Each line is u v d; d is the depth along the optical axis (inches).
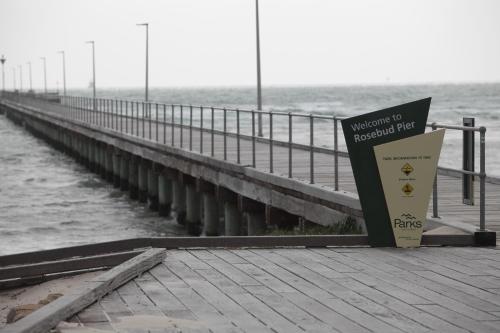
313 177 761.6
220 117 4877.0
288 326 298.4
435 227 522.3
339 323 303.0
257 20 1556.3
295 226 842.2
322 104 7431.1
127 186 1988.2
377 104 7126.0
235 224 1055.6
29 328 271.9
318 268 404.5
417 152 463.8
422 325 301.0
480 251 454.0
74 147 2866.6
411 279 379.6
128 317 305.6
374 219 467.8
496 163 1523.1
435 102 6673.2
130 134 1777.8
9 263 469.1
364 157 467.5
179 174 1336.1
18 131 4778.5
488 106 5654.5
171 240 462.3
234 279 377.1
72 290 328.5
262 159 1074.1
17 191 1924.2
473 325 301.0
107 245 465.4
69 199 1790.1
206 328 293.9
